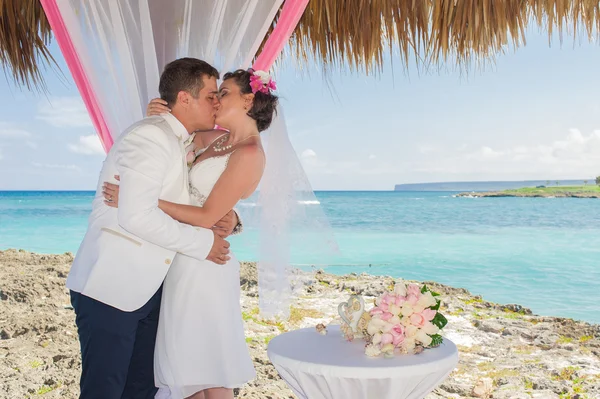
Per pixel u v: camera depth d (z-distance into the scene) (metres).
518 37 3.37
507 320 6.11
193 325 2.24
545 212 33.75
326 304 6.57
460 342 5.36
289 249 2.69
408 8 3.36
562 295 10.12
